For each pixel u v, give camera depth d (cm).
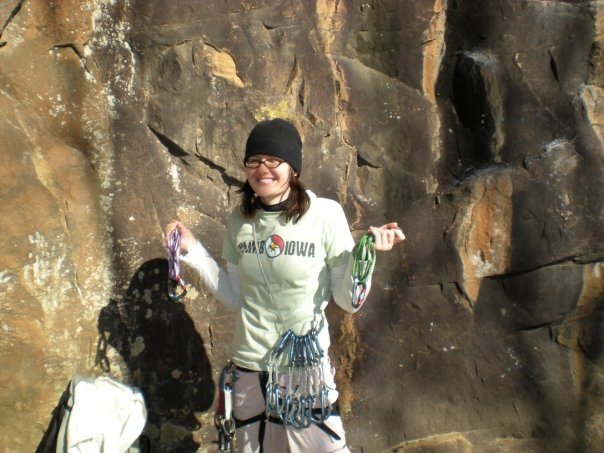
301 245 214
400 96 296
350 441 296
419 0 292
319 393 215
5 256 244
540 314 299
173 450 279
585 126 291
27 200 247
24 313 249
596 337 303
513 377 302
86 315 262
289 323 217
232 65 273
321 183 287
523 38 292
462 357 302
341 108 289
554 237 292
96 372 265
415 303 299
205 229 279
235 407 230
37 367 252
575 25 290
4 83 244
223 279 238
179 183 276
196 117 272
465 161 302
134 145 269
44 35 251
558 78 293
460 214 294
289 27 278
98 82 262
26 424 252
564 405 303
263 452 228
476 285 298
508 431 303
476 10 295
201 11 267
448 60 302
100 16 259
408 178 298
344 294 214
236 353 227
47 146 252
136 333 271
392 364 300
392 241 205
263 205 220
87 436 237
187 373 279
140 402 252
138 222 270
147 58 267
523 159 293
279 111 278
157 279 274
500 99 292
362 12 291
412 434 301
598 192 291
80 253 260
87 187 261
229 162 276
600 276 299
